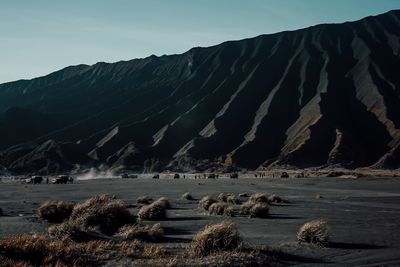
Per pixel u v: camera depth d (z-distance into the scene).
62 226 17.59
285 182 78.75
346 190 54.91
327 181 78.94
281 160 162.25
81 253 14.00
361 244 16.69
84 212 21.41
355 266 13.02
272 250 14.79
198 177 129.75
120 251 14.63
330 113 193.12
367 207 32.81
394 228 21.27
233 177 111.25
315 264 13.29
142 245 15.91
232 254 13.75
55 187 72.31
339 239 17.84
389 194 46.94
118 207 20.84
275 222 24.03
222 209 28.72
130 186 72.56
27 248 13.20
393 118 190.75
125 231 18.84
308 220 24.73
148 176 146.50
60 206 24.06
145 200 39.09
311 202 37.88
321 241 16.38
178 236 19.25
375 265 13.12
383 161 153.38
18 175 162.88
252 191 55.44
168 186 71.00
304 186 65.56
